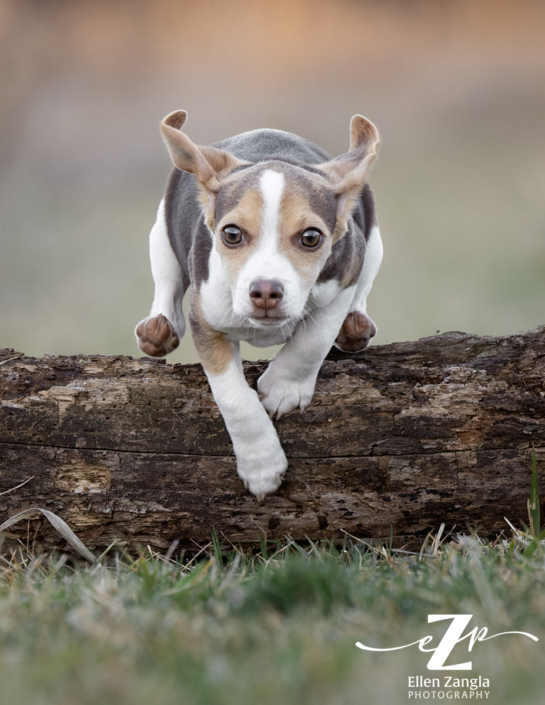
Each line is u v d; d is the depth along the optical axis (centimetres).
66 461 705
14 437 703
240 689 390
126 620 495
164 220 872
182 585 571
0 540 705
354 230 752
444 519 718
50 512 694
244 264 659
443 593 522
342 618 489
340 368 729
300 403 708
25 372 715
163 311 865
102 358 730
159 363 729
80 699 386
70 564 721
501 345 736
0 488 703
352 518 712
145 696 386
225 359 708
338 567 579
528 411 711
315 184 694
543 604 493
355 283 749
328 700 384
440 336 751
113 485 706
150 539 716
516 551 620
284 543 716
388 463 707
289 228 666
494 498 712
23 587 602
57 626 496
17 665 430
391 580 570
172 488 706
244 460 698
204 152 721
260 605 513
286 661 419
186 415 706
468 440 711
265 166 699
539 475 710
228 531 713
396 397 713
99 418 705
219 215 690
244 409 689
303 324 713
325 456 708
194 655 434
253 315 646
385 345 752
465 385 716
